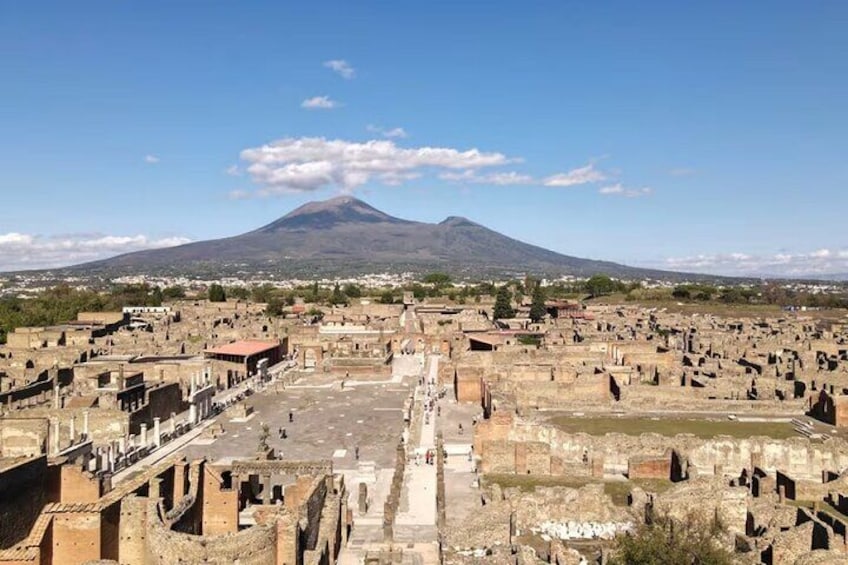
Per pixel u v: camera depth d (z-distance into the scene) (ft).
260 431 402.11
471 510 259.60
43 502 209.77
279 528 185.78
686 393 454.40
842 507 257.14
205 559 172.04
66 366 492.54
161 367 507.30
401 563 217.15
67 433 354.95
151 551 180.45
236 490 220.43
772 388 472.44
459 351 638.53
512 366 515.50
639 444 332.60
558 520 247.91
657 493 260.42
